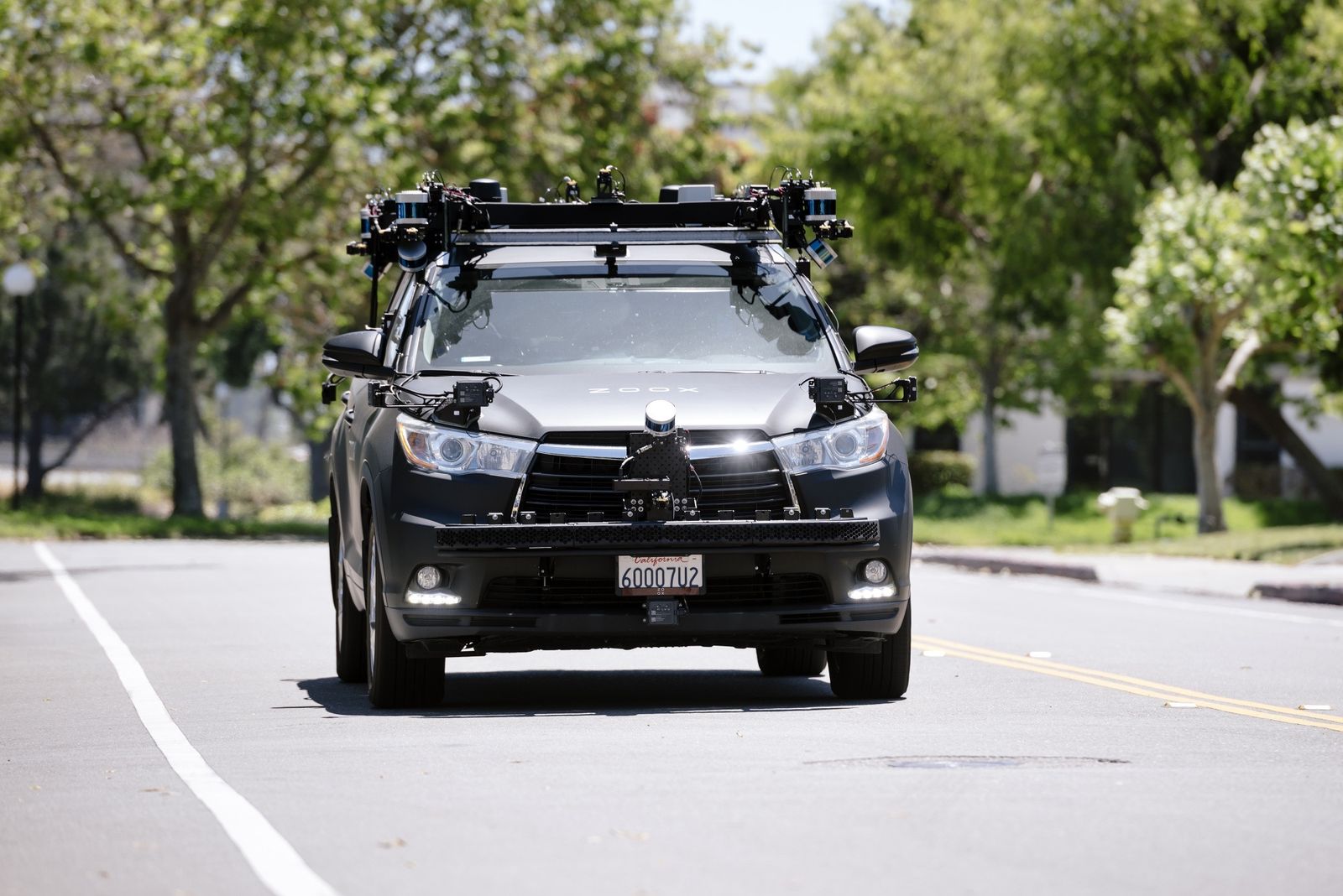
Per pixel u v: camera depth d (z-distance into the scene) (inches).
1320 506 5260.8
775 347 1175.6
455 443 1085.1
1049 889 619.5
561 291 1197.7
